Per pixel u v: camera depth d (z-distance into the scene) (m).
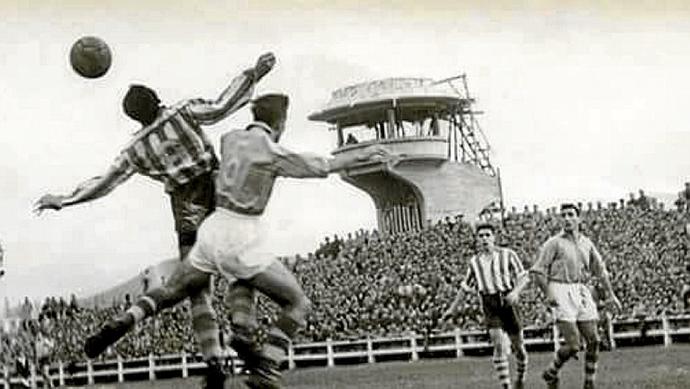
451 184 18.28
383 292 18.44
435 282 18.30
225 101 8.37
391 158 7.49
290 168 7.47
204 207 8.29
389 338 18.34
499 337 11.62
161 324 18.77
